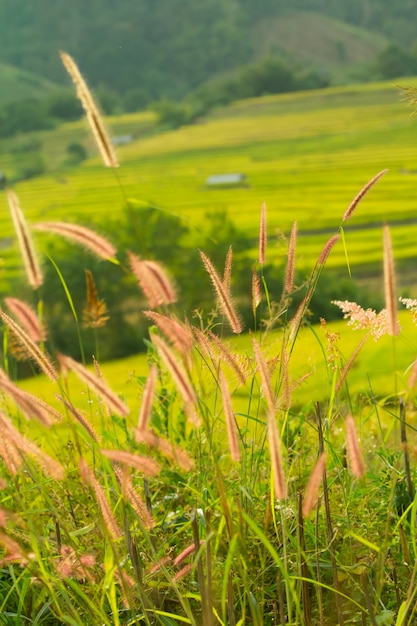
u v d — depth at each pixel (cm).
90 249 186
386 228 176
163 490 285
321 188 8300
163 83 17112
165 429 297
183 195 8631
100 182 9881
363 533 232
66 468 240
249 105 13912
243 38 17700
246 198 8181
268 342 240
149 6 17750
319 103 13450
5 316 194
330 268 5566
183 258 3712
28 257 193
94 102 204
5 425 188
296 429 279
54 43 17800
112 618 218
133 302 3531
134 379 304
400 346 1080
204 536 218
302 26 18462
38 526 240
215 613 199
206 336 210
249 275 2561
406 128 10806
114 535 196
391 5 19225
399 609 198
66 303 2872
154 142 12325
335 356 241
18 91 16288
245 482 228
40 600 226
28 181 10438
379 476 255
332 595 227
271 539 235
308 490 163
